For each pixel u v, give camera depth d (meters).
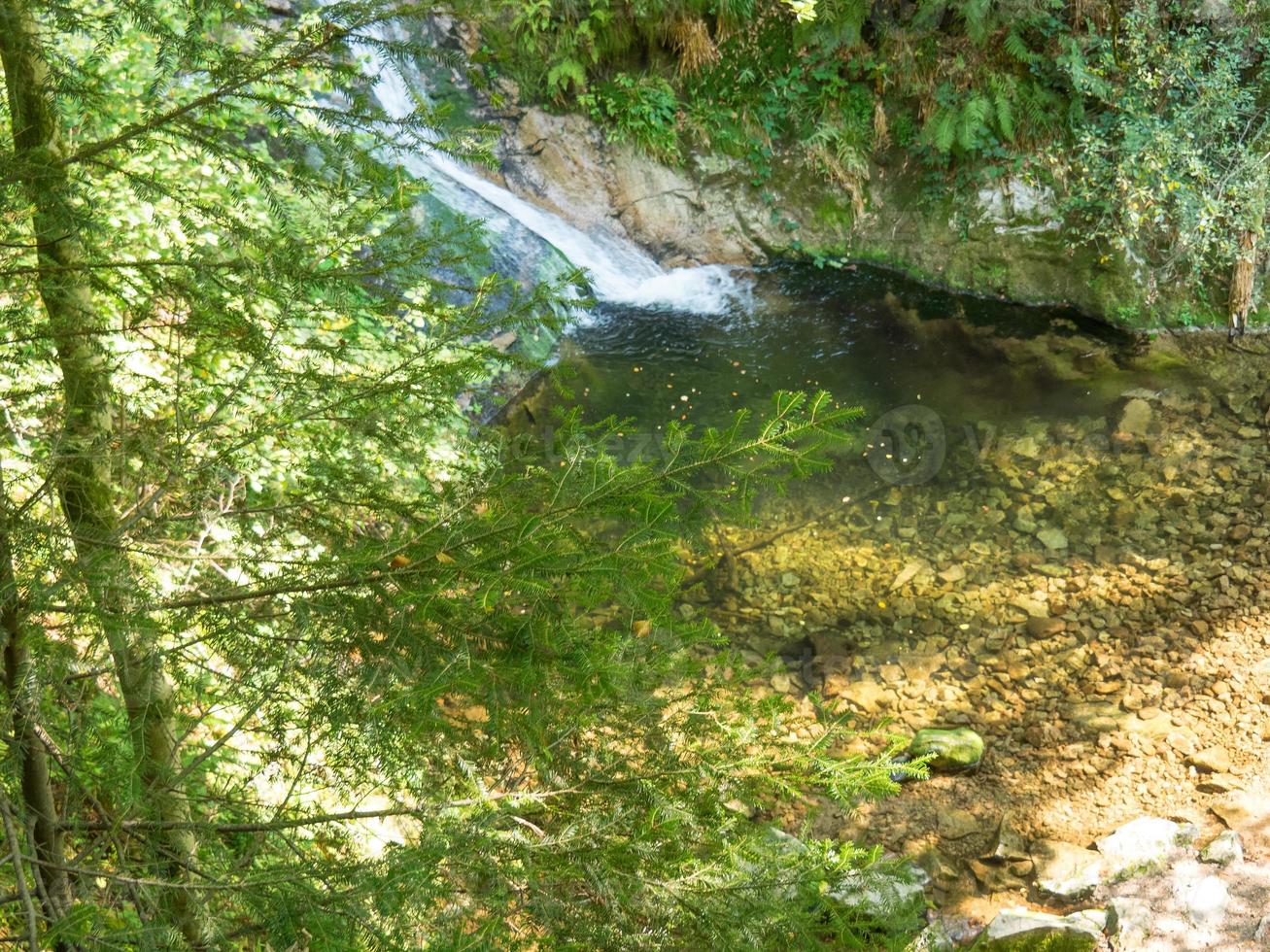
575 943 1.95
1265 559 6.70
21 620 2.00
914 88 9.98
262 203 4.11
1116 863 5.01
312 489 2.33
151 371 3.33
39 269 2.12
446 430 3.44
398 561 2.08
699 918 2.13
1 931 2.58
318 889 2.00
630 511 2.08
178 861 2.11
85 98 2.22
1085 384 8.70
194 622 2.10
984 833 5.30
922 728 5.89
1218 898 4.74
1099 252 9.52
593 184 10.42
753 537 7.29
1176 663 6.12
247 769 3.38
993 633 6.48
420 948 1.91
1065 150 9.73
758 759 2.46
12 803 2.09
